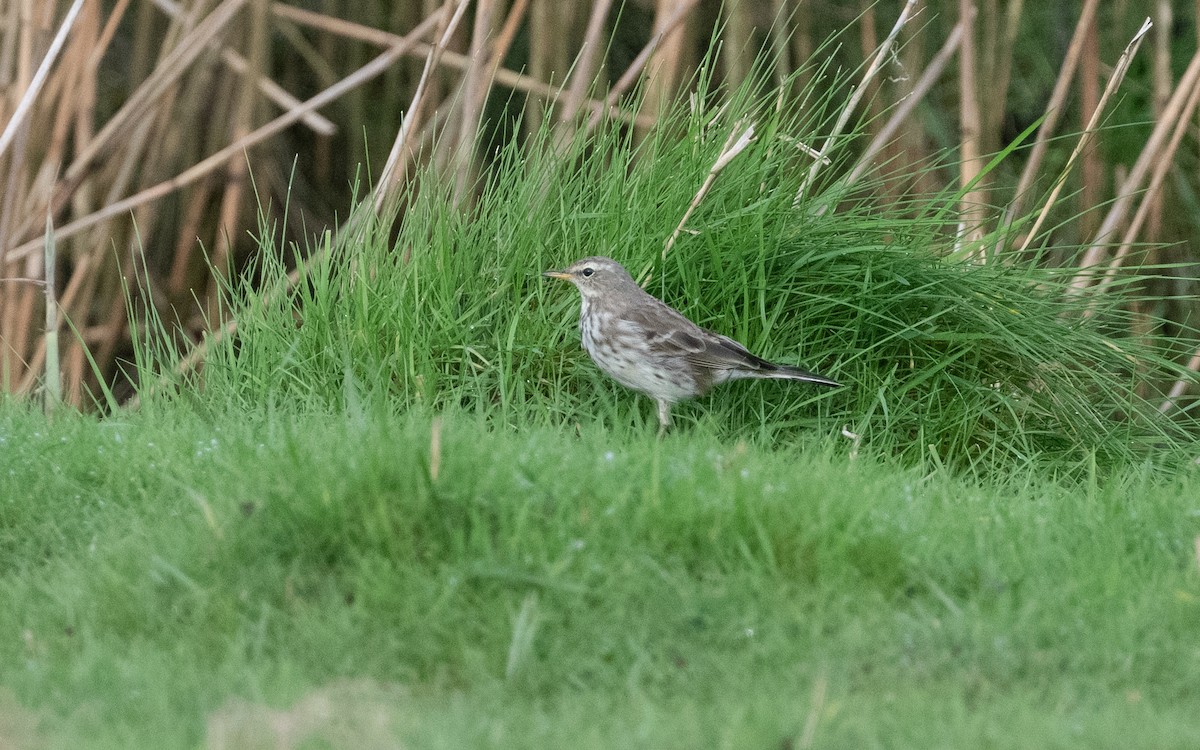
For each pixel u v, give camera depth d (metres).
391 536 6.96
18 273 13.80
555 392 10.62
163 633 6.55
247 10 16.28
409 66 18.27
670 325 10.12
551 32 14.79
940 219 11.48
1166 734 5.57
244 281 11.77
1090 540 7.80
